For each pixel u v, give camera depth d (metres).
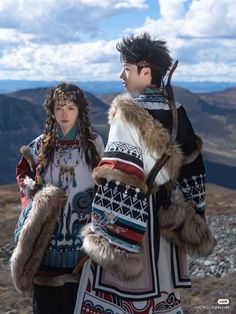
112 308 3.65
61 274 4.32
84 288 3.76
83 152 4.47
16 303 10.47
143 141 3.56
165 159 3.63
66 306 4.36
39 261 4.23
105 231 3.46
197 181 3.87
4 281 13.06
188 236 3.75
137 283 3.62
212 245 3.84
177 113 3.77
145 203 3.52
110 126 3.68
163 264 3.76
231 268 15.32
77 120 4.47
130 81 3.88
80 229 4.38
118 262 3.43
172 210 3.72
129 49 3.83
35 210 4.21
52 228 4.24
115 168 3.47
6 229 29.92
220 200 52.06
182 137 3.79
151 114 3.66
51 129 4.46
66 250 4.33
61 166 4.44
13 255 4.29
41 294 4.39
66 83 4.44
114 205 3.44
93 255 3.49
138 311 3.62
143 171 3.57
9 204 52.22
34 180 4.46
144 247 3.66
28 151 4.52
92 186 4.48
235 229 22.61
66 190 4.41
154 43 3.80
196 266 15.97
